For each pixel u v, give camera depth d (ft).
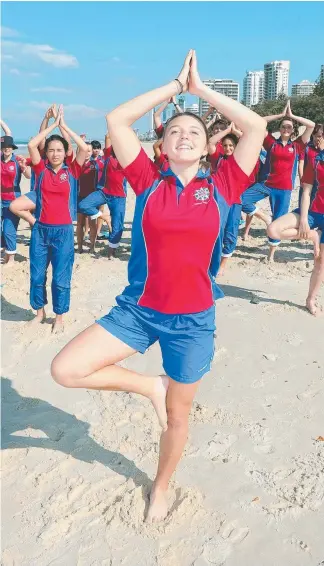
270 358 17.70
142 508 10.97
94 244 32.07
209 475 12.13
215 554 10.07
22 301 23.34
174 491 11.60
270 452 12.97
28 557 10.03
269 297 23.58
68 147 19.31
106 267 28.63
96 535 10.51
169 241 9.22
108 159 29.35
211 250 9.51
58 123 19.33
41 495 11.57
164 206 9.24
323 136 27.50
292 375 16.66
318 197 20.42
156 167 9.79
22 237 36.50
